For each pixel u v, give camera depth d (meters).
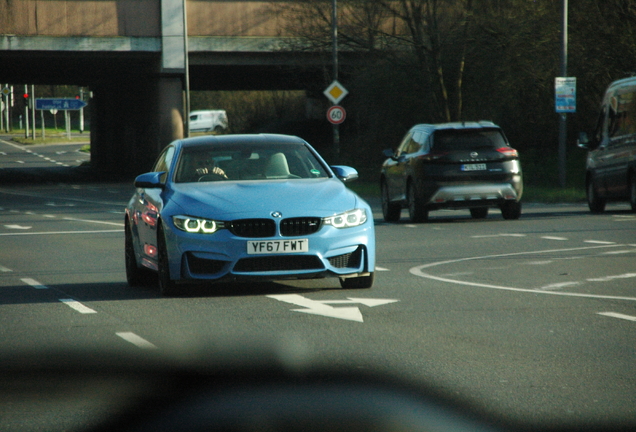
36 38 84.50
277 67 92.38
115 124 113.81
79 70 101.94
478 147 39.03
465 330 15.34
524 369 12.37
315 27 79.69
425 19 70.19
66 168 120.38
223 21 89.12
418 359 12.98
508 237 32.25
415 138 41.06
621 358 13.09
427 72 71.31
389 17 75.50
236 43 89.00
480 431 5.89
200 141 22.28
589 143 44.44
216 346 13.91
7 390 10.87
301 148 22.20
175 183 20.92
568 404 10.49
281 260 18.92
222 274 18.77
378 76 74.81
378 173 78.75
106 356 13.09
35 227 41.16
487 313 17.06
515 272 23.11
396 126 78.19
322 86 93.31
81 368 11.99
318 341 14.40
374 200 58.34
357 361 12.65
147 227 20.77
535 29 67.25
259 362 11.43
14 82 121.81
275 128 121.44
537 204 50.62
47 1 84.56
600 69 67.62
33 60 90.38
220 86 118.25
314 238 18.98
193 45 88.94
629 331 15.17
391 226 38.44
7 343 14.68
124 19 86.94
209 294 19.97
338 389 7.74
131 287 21.86
